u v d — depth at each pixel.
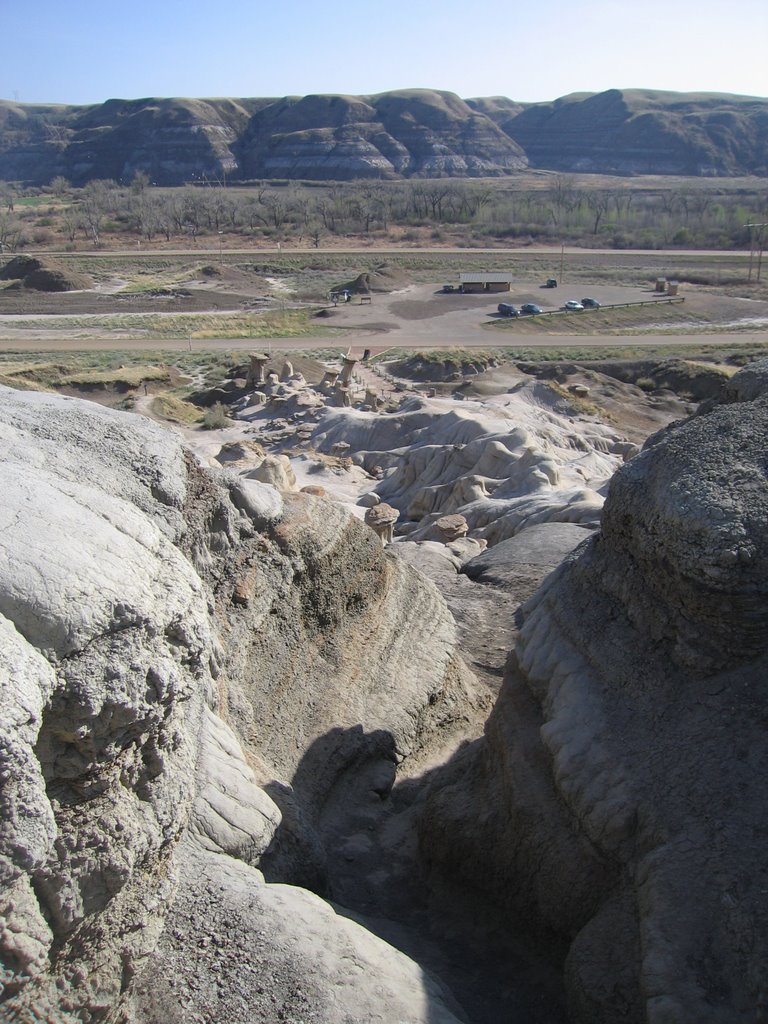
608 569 9.83
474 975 8.66
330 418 50.25
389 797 12.05
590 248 136.12
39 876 4.99
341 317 90.38
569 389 57.03
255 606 11.58
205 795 8.30
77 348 74.56
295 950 6.82
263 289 104.62
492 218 156.00
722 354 73.31
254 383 61.44
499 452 34.66
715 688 8.27
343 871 10.38
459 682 14.95
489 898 9.44
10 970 4.73
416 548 21.72
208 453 41.41
